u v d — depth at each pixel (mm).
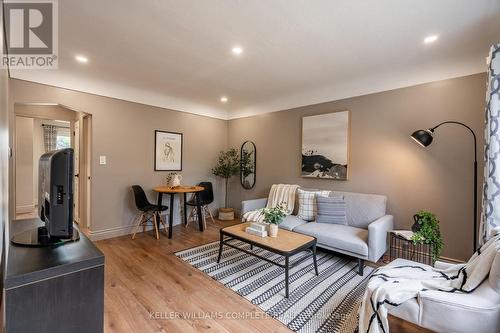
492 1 1729
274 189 4113
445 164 2746
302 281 2441
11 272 870
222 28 2127
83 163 4109
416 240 2369
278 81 3482
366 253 2492
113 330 1715
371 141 3305
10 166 3338
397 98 3086
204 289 2277
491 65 1851
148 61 2838
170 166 4484
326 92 3746
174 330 1729
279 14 1918
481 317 1277
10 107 2930
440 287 1487
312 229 2941
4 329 847
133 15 1944
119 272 2596
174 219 4605
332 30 2143
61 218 1123
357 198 3213
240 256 3068
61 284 946
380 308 1483
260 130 4750
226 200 5461
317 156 3834
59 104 3246
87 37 2295
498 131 1812
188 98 4469
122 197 3885
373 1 1755
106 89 3645
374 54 2598
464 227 2623
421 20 1977
